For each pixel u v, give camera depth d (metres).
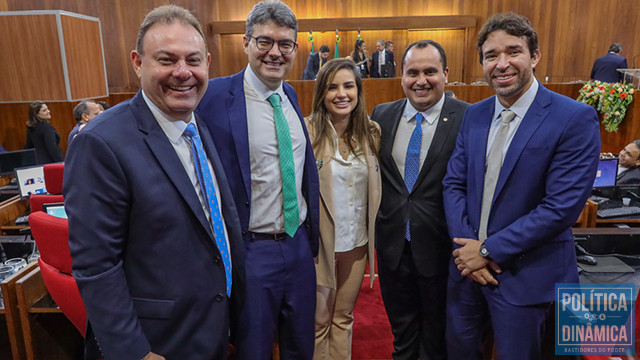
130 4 7.85
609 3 8.54
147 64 1.18
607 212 3.20
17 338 1.94
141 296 1.25
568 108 1.47
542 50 8.86
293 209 1.63
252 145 1.57
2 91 5.54
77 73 5.73
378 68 7.89
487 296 1.62
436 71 1.82
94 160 1.13
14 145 6.65
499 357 1.60
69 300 1.65
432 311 2.01
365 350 2.48
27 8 7.27
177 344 1.29
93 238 1.14
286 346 1.76
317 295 1.95
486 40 1.52
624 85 5.54
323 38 9.13
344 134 1.92
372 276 1.94
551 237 1.47
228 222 1.43
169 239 1.23
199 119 1.46
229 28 8.87
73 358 2.16
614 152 5.70
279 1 1.53
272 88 1.59
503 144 1.57
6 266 2.29
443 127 1.88
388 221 1.99
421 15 9.04
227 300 1.41
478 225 1.63
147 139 1.21
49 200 2.71
